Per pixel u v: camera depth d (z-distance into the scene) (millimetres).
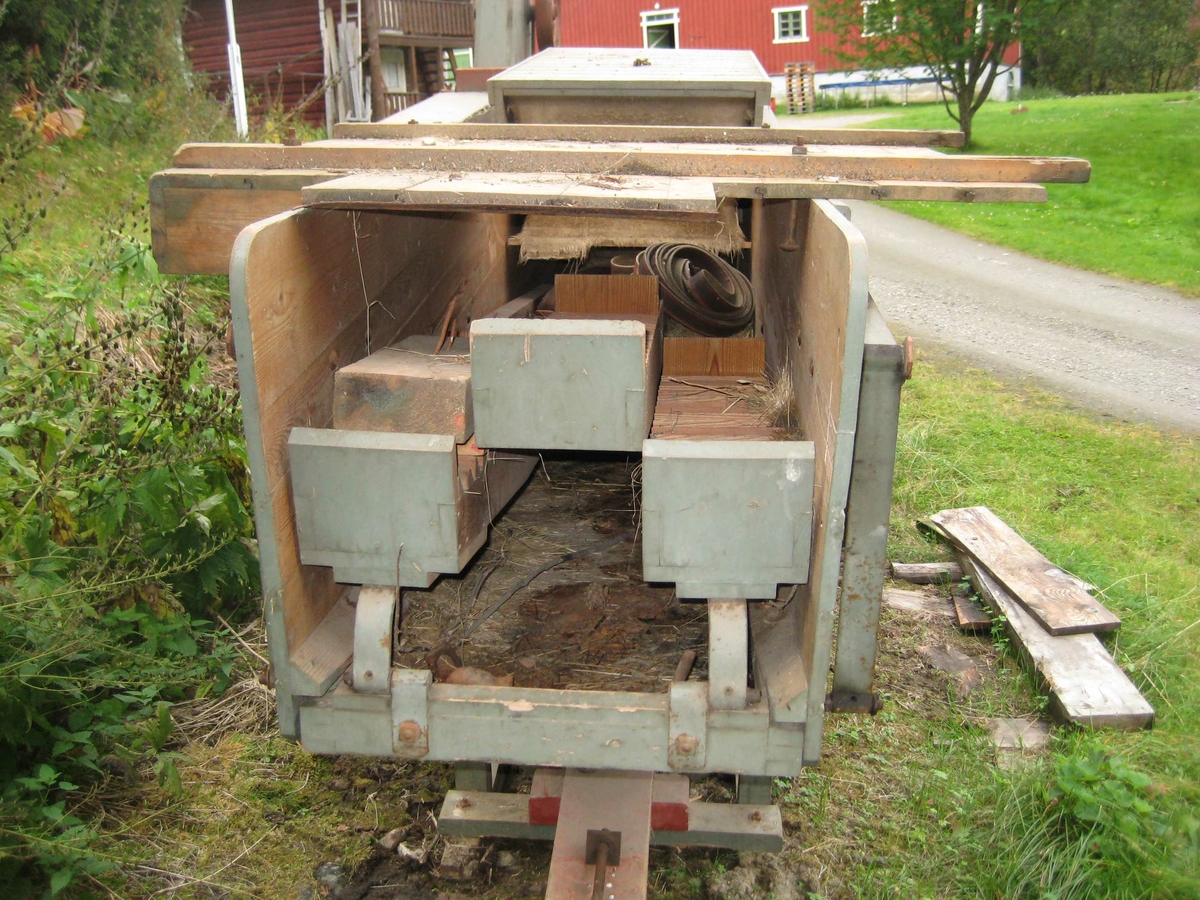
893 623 3895
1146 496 5156
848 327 1714
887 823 2791
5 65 7227
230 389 4508
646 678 2617
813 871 2617
